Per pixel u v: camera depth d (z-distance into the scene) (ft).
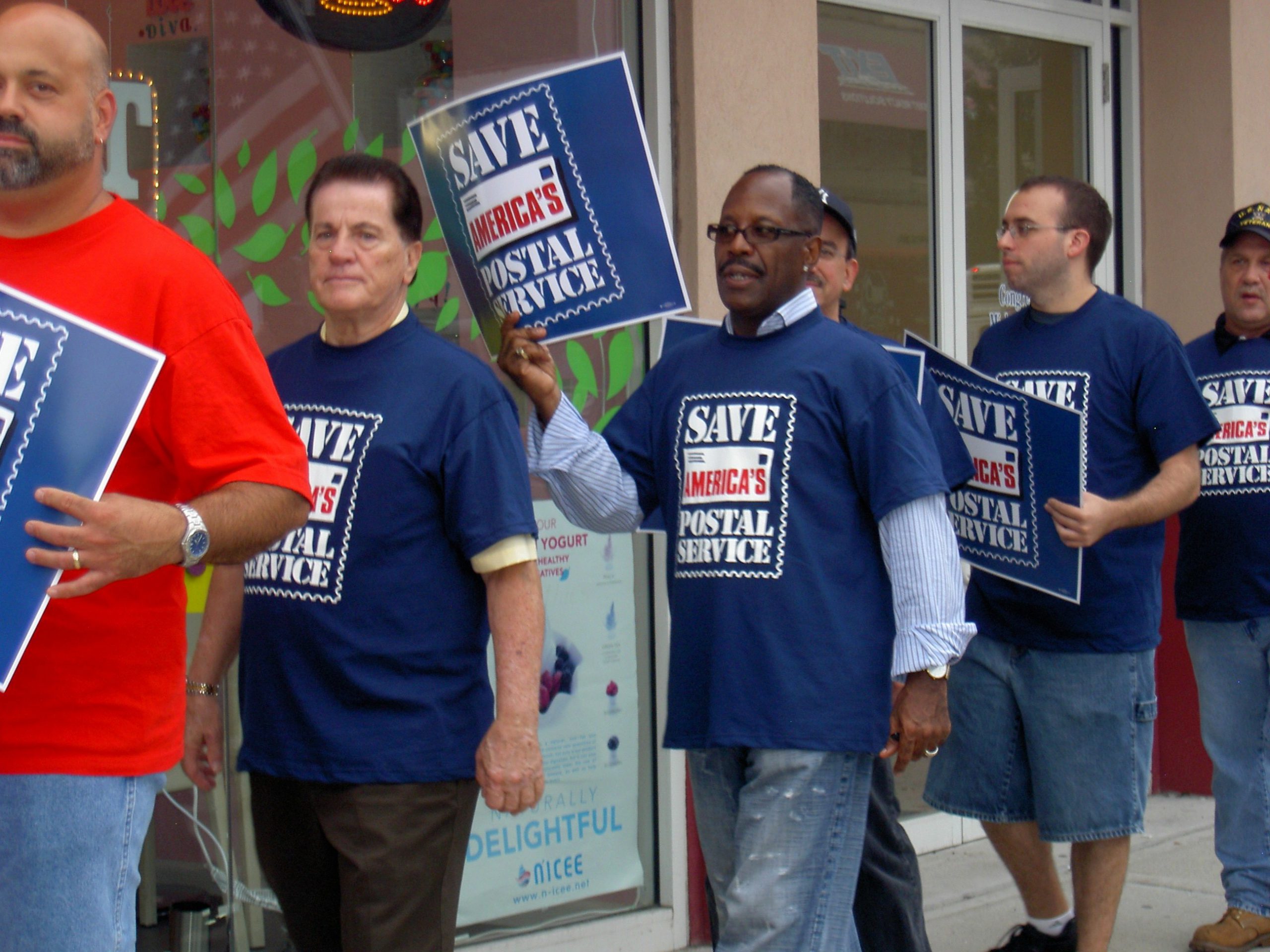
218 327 7.09
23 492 6.40
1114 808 12.52
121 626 7.07
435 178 9.92
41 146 6.79
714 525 9.64
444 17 13.34
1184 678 20.42
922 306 18.29
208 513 6.75
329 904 9.41
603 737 14.34
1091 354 12.67
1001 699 12.94
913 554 9.37
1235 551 14.80
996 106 19.20
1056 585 12.00
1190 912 15.80
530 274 9.80
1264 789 14.73
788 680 9.32
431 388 9.03
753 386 9.70
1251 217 15.06
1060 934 13.62
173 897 11.99
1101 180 20.43
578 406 14.14
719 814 9.97
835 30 17.16
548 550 13.91
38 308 6.49
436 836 8.94
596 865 14.32
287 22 12.49
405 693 8.88
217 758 9.84
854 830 9.62
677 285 9.77
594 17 14.25
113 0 11.61
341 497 8.91
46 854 6.94
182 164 12.01
